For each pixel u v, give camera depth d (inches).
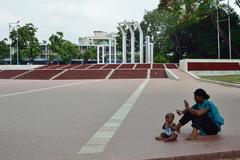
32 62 3919.8
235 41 2800.2
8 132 414.3
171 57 3782.0
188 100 794.2
